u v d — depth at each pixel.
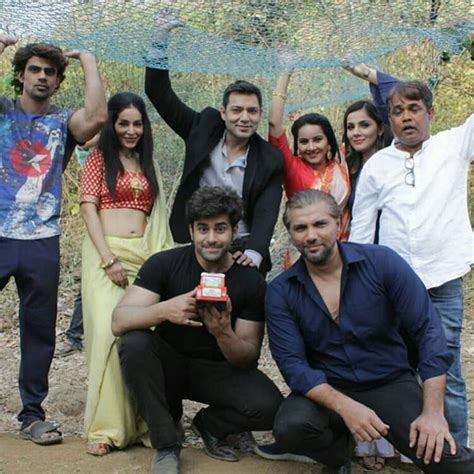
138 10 3.60
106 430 3.96
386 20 3.67
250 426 3.84
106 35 3.72
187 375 3.94
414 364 3.93
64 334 6.56
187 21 3.70
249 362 3.81
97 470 3.78
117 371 3.95
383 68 5.25
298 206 3.51
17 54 4.05
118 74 5.82
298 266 3.67
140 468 3.80
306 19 3.72
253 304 3.82
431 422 3.38
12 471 3.76
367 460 3.96
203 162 4.23
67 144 4.20
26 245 4.05
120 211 4.17
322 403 3.47
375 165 3.91
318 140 4.39
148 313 3.67
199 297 3.52
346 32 3.79
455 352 3.82
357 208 3.99
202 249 3.68
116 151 4.17
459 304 3.82
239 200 3.70
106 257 4.06
